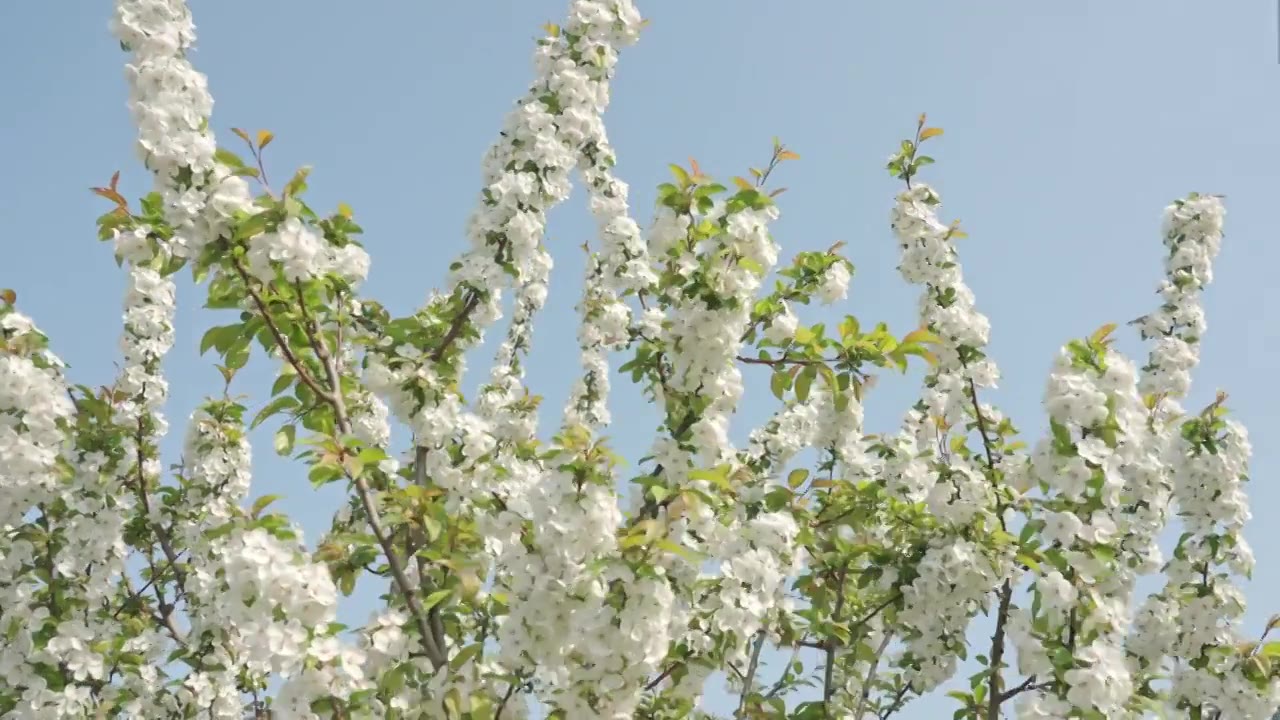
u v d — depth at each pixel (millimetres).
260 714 8102
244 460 9109
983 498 7039
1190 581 8031
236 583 4742
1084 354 5973
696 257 6137
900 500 8508
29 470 6797
